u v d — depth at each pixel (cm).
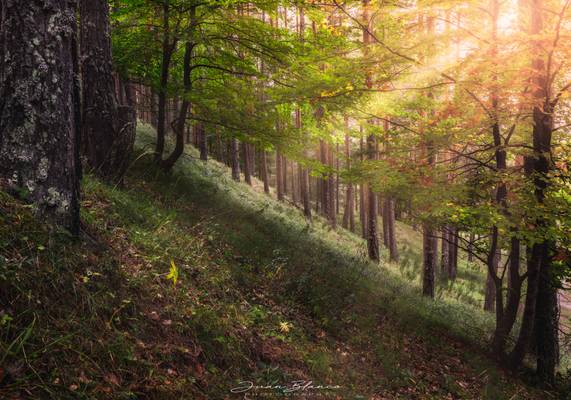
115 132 647
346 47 852
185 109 969
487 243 902
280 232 1052
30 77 343
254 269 710
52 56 353
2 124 342
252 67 969
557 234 652
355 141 2730
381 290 984
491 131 812
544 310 812
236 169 2000
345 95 796
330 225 2206
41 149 347
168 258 499
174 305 415
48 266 313
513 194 706
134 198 660
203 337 407
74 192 373
